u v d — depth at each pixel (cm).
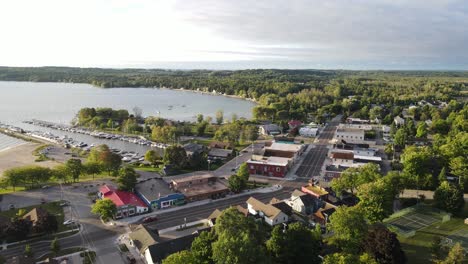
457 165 12938
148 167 15588
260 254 6531
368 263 6438
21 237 8556
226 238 6638
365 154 16712
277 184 13338
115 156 14338
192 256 6619
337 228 7856
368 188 9538
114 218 10038
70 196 11631
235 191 12325
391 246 7119
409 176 12044
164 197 11000
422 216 10188
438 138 18625
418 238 8875
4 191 12038
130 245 8462
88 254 8031
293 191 12581
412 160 12119
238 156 17312
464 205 10950
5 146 18888
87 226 9506
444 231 9256
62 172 12512
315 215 10044
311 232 7931
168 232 9275
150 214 10475
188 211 10744
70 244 8512
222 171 15012
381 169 14800
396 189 10962
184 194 11538
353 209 8169
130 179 11731
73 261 7750
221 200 11700
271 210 9862
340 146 18462
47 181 12975
